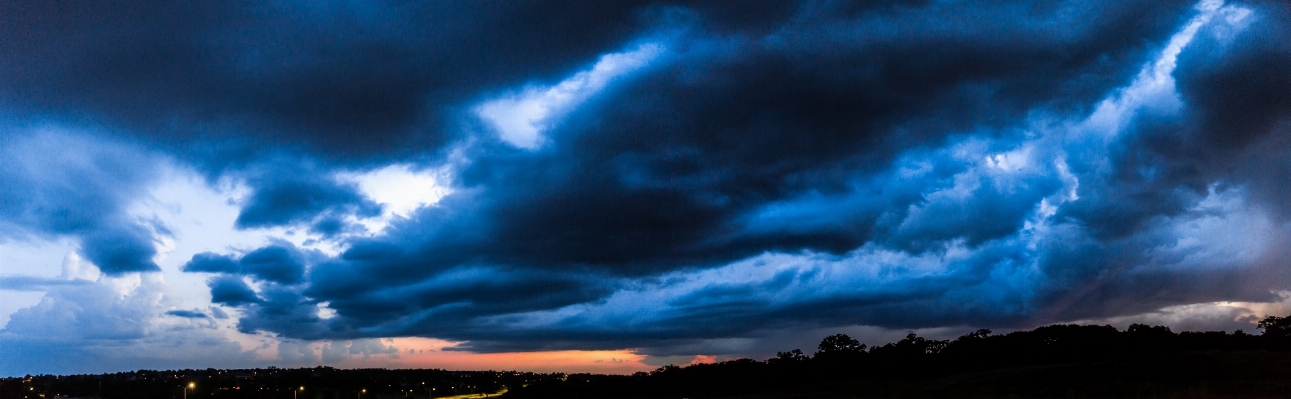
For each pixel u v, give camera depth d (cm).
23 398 17325
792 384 12412
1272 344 10619
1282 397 5909
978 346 12081
